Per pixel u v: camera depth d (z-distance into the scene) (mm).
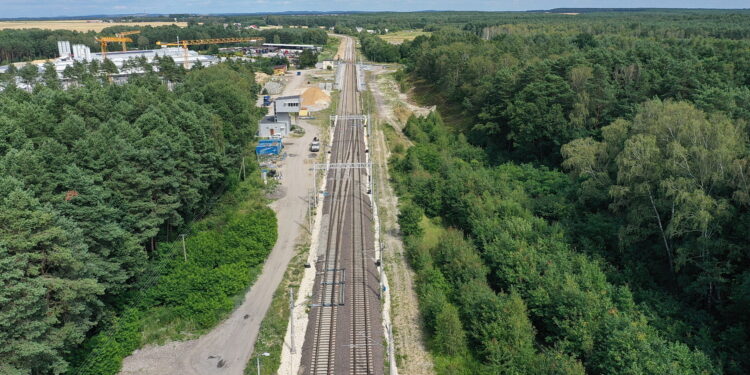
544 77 131500
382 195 112125
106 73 197750
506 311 63219
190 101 107125
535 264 72812
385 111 187625
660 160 75062
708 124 73375
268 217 90812
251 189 109438
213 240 82500
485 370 58875
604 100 121312
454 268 76562
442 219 100312
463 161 131500
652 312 67500
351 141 149250
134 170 72500
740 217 69250
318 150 140125
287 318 68688
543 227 86312
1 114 81062
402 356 62469
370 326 67125
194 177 88625
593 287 69688
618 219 85312
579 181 98688
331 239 90875
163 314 67188
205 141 94562
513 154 134250
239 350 62469
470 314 65938
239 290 73812
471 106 160875
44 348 48000
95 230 61312
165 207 77312
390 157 136750
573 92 124312
